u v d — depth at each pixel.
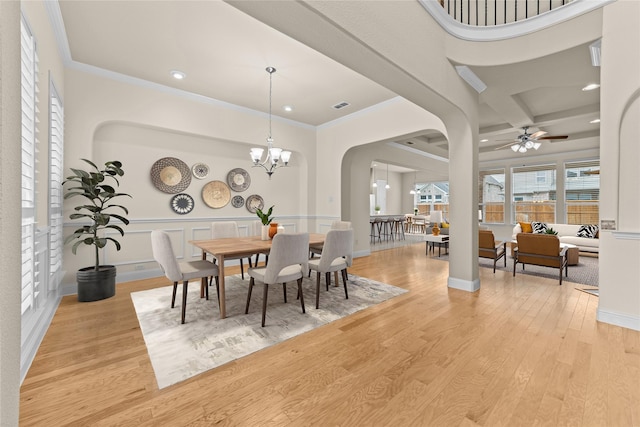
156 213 4.12
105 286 3.08
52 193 2.70
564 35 2.62
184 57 3.12
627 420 1.37
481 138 6.43
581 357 1.94
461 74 3.06
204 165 4.57
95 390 1.60
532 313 2.74
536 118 5.03
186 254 4.40
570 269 4.70
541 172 7.70
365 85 3.85
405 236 9.95
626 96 2.36
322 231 5.63
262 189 5.27
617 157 2.43
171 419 1.40
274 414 1.44
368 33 2.03
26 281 1.95
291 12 1.69
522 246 4.11
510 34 2.83
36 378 1.70
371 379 1.71
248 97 4.22
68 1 2.28
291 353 2.01
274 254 2.42
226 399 1.54
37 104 2.09
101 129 3.68
